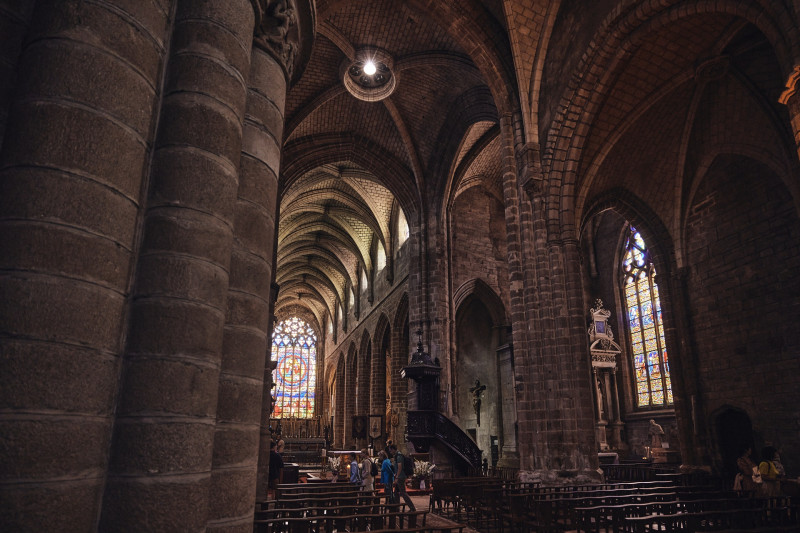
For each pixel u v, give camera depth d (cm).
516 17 1559
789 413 1468
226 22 356
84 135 269
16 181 252
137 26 307
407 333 3105
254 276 375
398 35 1894
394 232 3173
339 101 2316
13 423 224
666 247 1917
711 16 1284
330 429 4575
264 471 894
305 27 496
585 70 1367
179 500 270
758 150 1566
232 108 347
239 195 377
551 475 1269
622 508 814
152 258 296
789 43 836
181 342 289
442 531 662
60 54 273
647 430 2352
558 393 1332
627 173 1867
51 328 242
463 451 1909
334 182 3139
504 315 2622
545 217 1463
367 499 1002
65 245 253
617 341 2577
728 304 1694
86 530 245
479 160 2566
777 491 1049
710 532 735
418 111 2297
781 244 1538
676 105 1664
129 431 268
